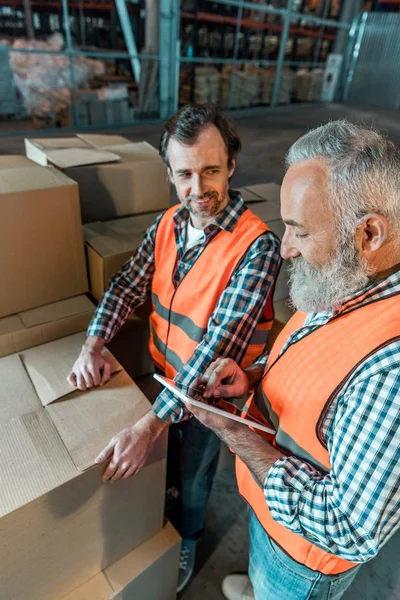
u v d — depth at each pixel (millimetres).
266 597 791
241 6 6188
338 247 486
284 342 716
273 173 3996
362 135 467
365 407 454
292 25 7605
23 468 647
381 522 449
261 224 869
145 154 1383
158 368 1101
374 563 1271
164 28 5312
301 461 576
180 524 1179
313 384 550
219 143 803
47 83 4793
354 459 458
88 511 710
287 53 7988
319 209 473
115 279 1037
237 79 6820
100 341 944
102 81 5289
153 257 1039
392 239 474
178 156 810
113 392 825
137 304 1078
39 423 735
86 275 1108
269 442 639
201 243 899
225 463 1488
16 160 1128
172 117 833
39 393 808
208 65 6539
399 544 1338
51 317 1001
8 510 581
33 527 630
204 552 1273
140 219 1346
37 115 4793
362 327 507
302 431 576
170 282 965
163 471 821
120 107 5301
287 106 8039
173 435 1229
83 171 1201
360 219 458
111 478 691
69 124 4977
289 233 546
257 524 762
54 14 5504
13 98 4762
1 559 621
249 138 5262
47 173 1028
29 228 941
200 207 851
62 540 699
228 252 853
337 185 455
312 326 594
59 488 627
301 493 521
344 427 478
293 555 663
